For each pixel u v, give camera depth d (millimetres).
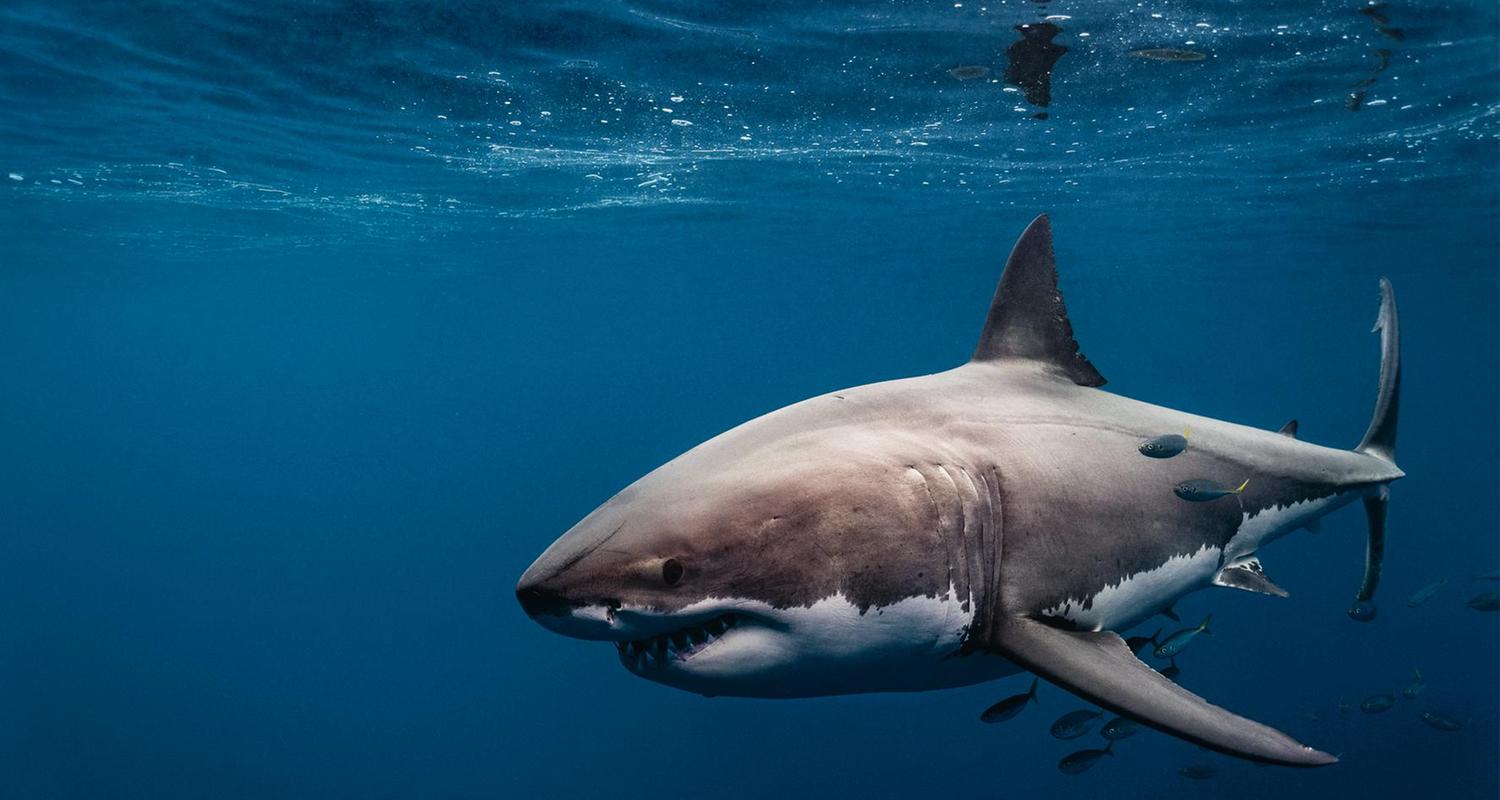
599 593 2723
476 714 36625
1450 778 23391
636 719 33719
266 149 15867
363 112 13602
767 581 2861
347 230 25469
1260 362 120688
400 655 45906
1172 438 3977
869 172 17766
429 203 21203
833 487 3070
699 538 2834
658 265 34656
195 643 47750
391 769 32656
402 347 90000
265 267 34312
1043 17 9938
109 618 51469
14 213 22453
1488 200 20656
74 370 116812
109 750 34156
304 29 10453
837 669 3098
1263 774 23250
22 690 39375
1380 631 33906
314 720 37219
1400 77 11930
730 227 25234
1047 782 24438
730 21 10117
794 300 49406
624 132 14578
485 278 39094
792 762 28141
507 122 14055
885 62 11344
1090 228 24297
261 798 30750
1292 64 11430
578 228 25438
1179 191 19531
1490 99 12891
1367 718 26797
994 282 40250
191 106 13328
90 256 30656
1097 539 3742
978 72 11688
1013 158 16438
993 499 3480
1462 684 29625
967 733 27578
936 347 95125
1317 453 5180
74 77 12094
